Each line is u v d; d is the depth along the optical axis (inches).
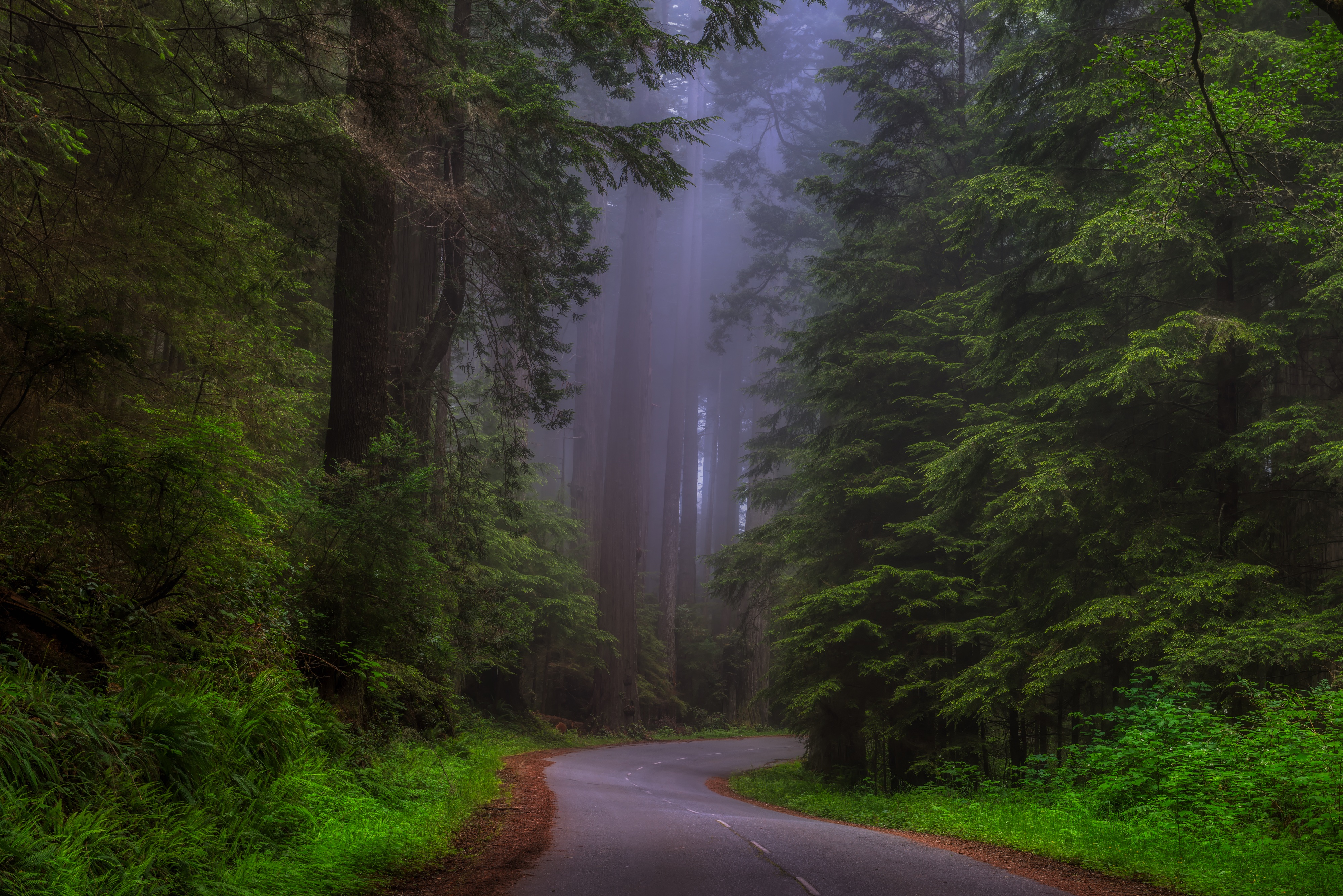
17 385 274.4
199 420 309.6
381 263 565.6
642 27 471.2
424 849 292.4
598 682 1627.7
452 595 577.9
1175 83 394.3
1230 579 534.3
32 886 165.2
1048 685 586.2
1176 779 411.5
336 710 401.7
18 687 210.7
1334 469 513.3
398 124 439.5
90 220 340.5
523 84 556.4
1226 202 559.5
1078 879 291.3
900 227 1006.4
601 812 454.6
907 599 815.1
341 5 414.3
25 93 275.3
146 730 240.8
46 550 279.4
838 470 926.4
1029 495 586.9
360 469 477.4
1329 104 572.4
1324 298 511.5
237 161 375.6
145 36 314.8
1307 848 334.0
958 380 891.4
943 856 321.7
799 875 262.4
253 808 252.8
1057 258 569.0
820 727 914.7
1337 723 402.0
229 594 333.1
